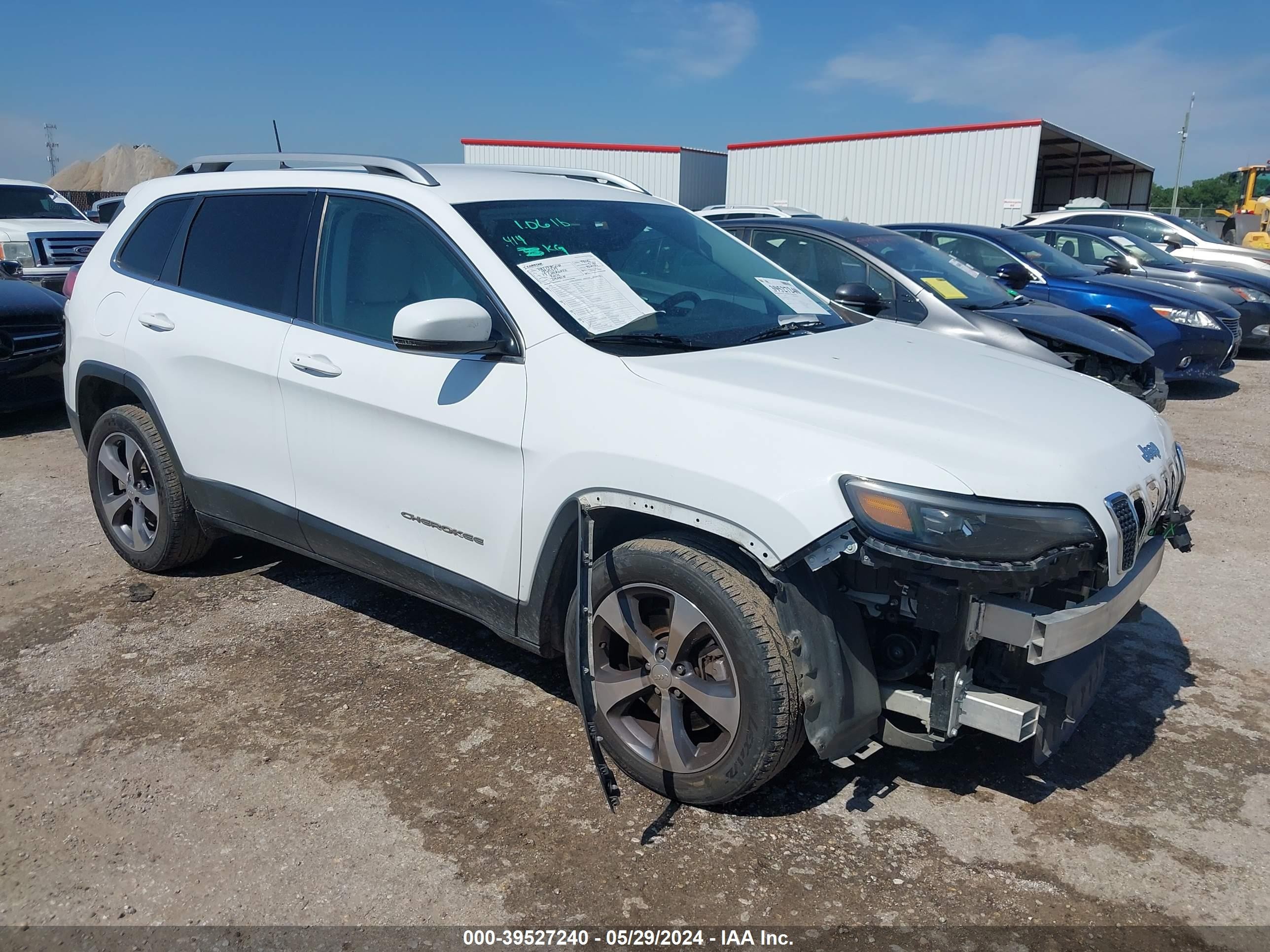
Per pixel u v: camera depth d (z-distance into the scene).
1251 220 22.77
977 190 21.45
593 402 2.89
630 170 25.38
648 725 3.01
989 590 2.44
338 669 3.75
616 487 2.79
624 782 3.02
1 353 7.32
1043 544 2.46
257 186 4.02
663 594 2.81
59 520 5.48
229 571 4.72
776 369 2.99
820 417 2.67
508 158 26.17
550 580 3.05
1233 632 4.19
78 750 3.20
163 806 2.90
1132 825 2.86
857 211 23.14
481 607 3.29
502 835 2.78
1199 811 2.93
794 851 2.72
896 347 3.49
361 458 3.49
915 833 2.81
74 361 4.58
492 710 3.45
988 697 2.64
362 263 3.57
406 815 2.87
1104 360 7.08
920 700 2.69
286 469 3.78
